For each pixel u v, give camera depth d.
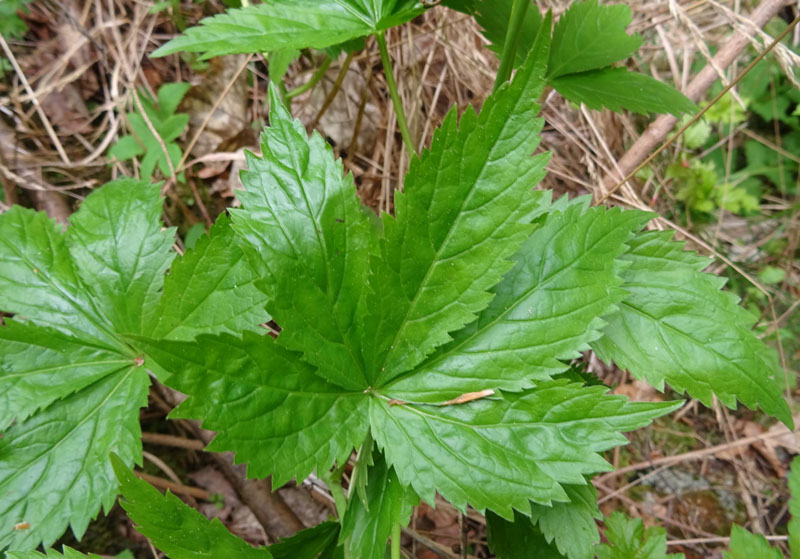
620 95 0.21
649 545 0.19
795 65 0.21
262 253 0.14
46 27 0.31
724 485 0.33
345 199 0.15
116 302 0.19
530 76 0.14
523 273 0.15
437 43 0.35
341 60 0.33
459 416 0.14
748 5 0.39
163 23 0.33
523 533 0.19
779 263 0.40
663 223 0.32
